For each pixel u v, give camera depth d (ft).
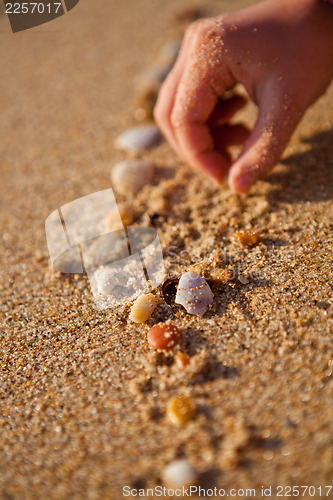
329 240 0.92
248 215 0.98
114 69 1.51
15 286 0.97
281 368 0.80
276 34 0.91
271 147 0.92
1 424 0.82
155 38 1.64
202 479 0.75
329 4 0.92
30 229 1.06
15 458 0.79
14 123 1.34
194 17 1.70
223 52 0.91
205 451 0.76
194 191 1.05
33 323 0.91
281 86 0.91
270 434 0.76
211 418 0.78
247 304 0.86
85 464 0.77
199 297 0.86
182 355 0.83
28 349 0.88
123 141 1.21
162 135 1.22
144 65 1.49
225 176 1.01
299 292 0.86
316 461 0.74
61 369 0.85
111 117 1.30
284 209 0.98
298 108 0.92
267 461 0.75
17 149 1.26
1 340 0.90
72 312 0.91
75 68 1.56
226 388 0.80
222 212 1.00
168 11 1.80
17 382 0.85
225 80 0.93
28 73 1.59
